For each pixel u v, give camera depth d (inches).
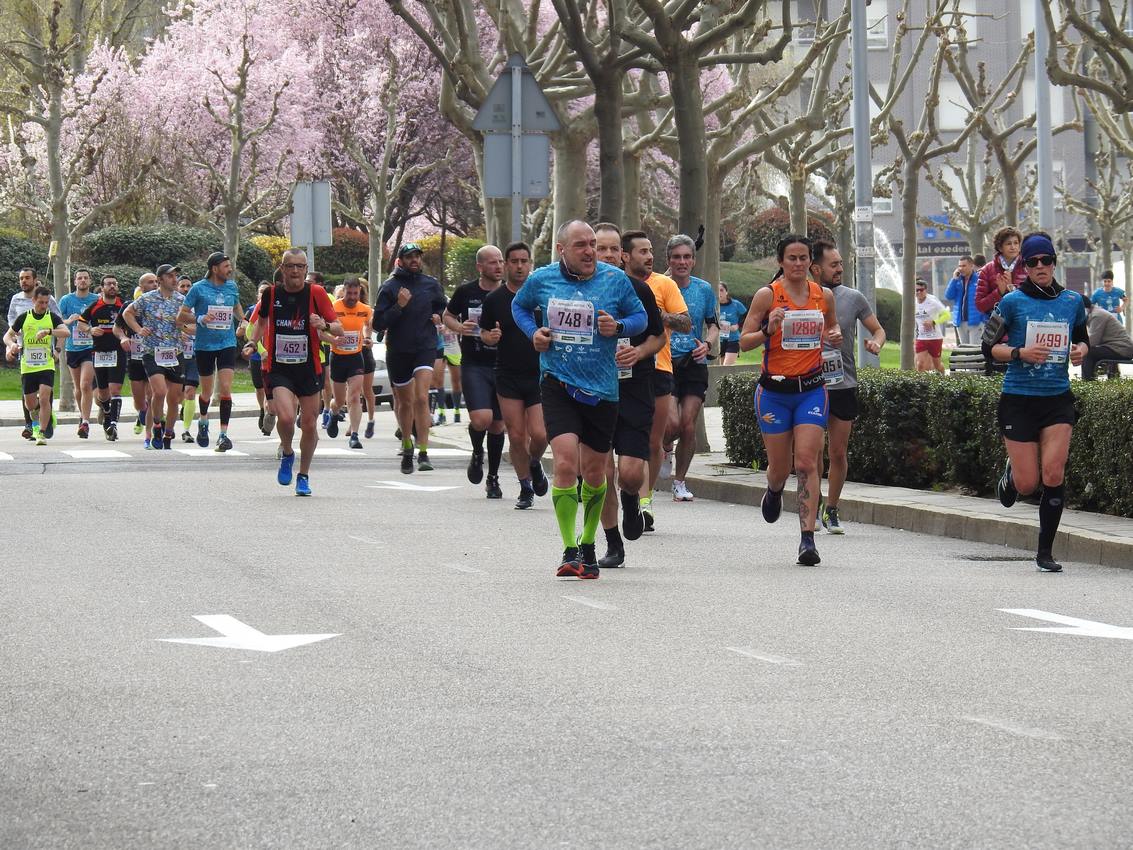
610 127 1081.4
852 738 327.3
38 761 312.3
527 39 1235.9
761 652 420.8
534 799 283.9
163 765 308.3
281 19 2839.6
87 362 1305.4
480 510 778.8
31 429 1278.3
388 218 3289.9
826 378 687.1
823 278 700.0
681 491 840.3
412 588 530.6
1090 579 565.9
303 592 521.3
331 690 373.7
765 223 3757.4
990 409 750.5
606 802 281.9
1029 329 583.5
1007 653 420.5
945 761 309.4
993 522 677.9
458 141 2984.7
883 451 826.2
